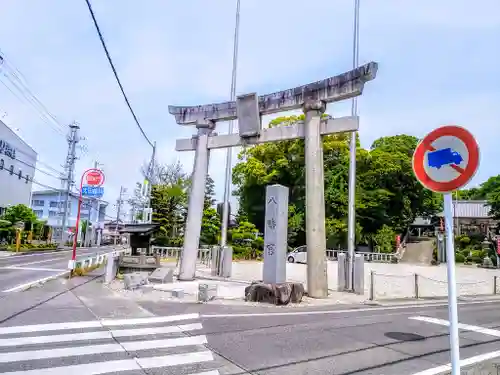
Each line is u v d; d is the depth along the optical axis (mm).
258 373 4699
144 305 9156
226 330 6863
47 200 56781
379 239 35031
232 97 18359
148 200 34469
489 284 17562
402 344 6277
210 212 31344
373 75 11312
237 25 19016
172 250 26375
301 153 32906
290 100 13109
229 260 16859
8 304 8461
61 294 10242
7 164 35062
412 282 16750
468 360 5527
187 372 4672
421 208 41125
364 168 35719
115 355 5246
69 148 42094
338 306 10375
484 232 43844
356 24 14773
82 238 52875
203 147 15359
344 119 12023
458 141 3510
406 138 40156
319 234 11984
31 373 4422
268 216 11266
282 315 8555
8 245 32344
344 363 5172
